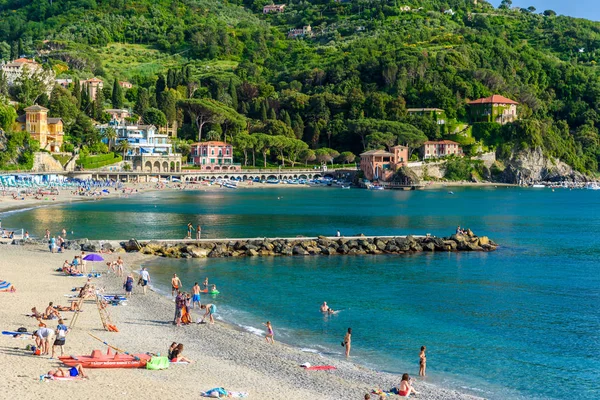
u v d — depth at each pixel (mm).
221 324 65062
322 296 79875
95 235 128375
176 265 98250
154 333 59094
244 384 46375
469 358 57219
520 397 48875
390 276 93750
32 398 39469
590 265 105938
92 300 70062
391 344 60750
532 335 64625
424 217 183750
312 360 54531
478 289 86125
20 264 89875
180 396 42281
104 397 40844
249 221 163125
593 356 58312
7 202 191375
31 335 53125
